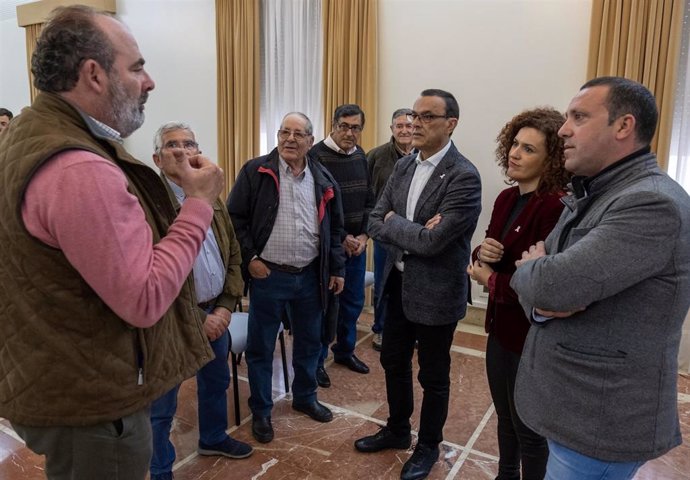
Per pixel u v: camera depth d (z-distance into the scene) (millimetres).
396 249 1919
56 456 947
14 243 841
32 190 816
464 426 2424
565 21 3268
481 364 3117
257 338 2275
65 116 883
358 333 3652
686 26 2938
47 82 891
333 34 3961
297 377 2469
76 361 881
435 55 3686
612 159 1060
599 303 1021
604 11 3055
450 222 1691
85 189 800
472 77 3586
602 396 1022
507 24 3434
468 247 1852
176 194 1857
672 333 1018
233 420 2455
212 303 1956
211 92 4812
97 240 802
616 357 1008
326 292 2354
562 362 1078
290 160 2201
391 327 2041
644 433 1013
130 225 847
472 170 1775
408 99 3828
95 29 886
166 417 1819
